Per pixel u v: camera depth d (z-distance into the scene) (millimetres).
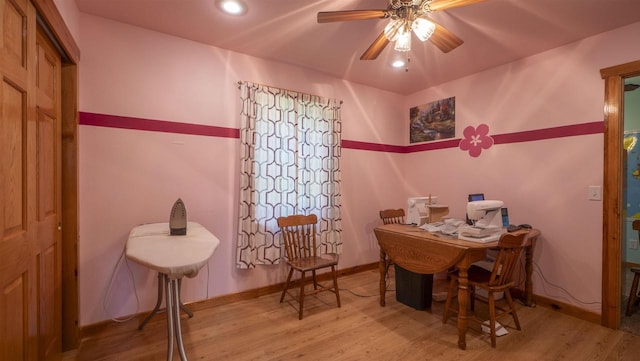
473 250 2121
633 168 3742
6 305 1148
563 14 2188
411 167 4148
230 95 2842
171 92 2564
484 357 1987
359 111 3775
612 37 2391
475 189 3377
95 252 2268
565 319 2520
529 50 2787
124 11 2213
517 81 3000
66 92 2035
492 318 2107
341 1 2072
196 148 2672
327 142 3410
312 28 2439
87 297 2238
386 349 2076
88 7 2160
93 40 2258
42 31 1630
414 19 1727
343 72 3404
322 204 3371
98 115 2273
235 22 2361
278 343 2143
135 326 2348
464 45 2697
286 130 3104
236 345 2113
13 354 1208
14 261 1210
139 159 2432
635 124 3730
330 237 3430
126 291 2377
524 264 2850
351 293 3094
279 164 3039
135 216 2412
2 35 1102
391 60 3061
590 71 2508
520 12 2170
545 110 2787
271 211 2984
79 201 2203
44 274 1667
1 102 1099
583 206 2541
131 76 2400
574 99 2600
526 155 2922
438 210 2891
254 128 2883
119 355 1994
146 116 2457
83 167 2223
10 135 1188
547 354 2018
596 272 2461
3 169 1124
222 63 2801
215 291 2756
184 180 2615
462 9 2135
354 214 3748
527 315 2592
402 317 2555
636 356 1988
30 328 1377
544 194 2793
